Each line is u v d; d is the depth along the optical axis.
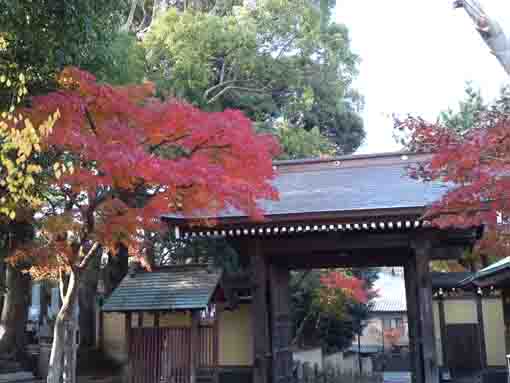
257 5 23.14
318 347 25.70
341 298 24.58
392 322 44.72
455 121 26.66
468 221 9.45
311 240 15.06
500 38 6.26
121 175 8.88
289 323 17.05
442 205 9.27
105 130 8.94
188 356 15.19
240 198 10.46
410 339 16.02
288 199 15.48
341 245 14.88
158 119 9.60
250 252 15.10
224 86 24.05
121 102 9.30
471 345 21.17
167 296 15.65
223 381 15.56
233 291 16.14
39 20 9.15
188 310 15.30
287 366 16.28
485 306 21.23
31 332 23.72
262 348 14.52
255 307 14.84
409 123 9.45
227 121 9.77
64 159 10.20
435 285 20.42
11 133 7.03
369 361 31.52
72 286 10.33
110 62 12.28
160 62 21.97
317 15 24.16
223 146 10.02
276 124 23.94
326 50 24.61
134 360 15.55
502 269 12.86
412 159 18.48
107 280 22.41
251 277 15.06
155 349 15.50
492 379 20.42
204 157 9.94
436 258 16.25
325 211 13.47
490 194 8.47
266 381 14.45
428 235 14.05
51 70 9.66
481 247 10.47
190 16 22.16
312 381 17.73
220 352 15.87
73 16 9.41
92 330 22.95
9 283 17.41
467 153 8.27
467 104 27.36
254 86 24.34
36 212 11.50
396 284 49.81
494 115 9.16
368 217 13.43
